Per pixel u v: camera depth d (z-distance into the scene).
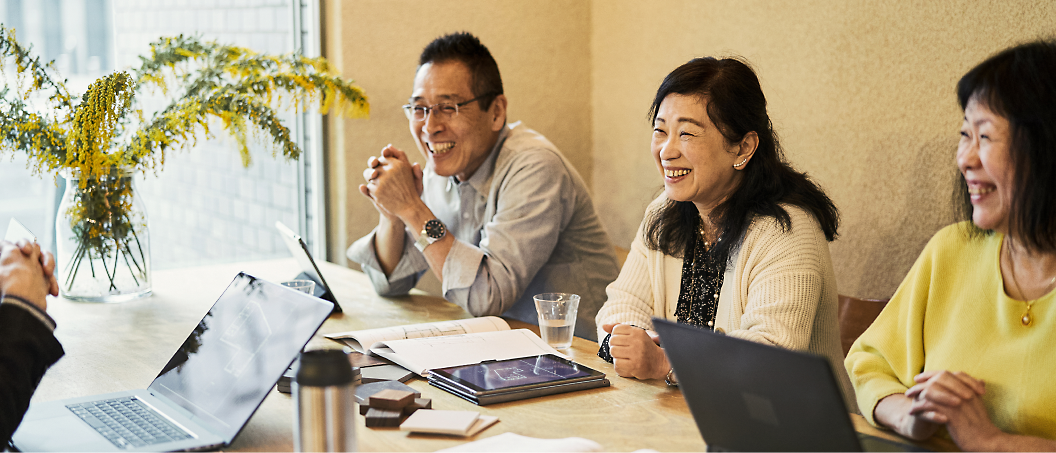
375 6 2.80
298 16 2.89
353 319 1.94
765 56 2.70
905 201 2.36
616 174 3.28
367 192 2.06
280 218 3.08
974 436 1.07
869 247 2.48
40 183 2.83
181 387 1.28
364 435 1.18
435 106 2.10
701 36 2.88
